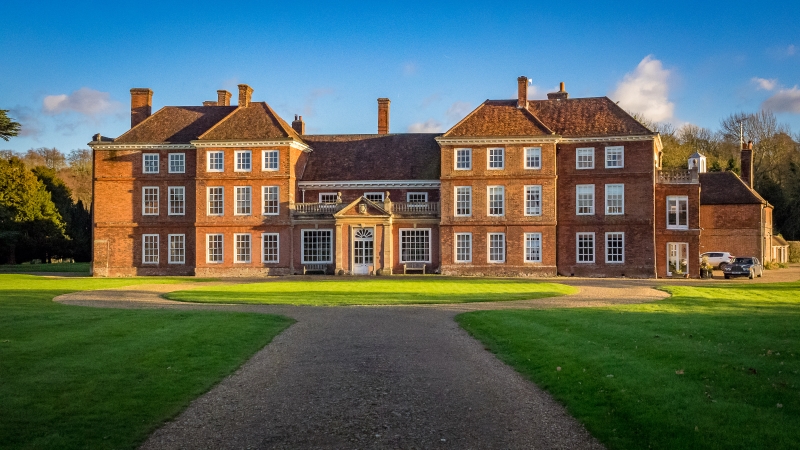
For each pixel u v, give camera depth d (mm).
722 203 62750
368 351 16875
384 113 58594
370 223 49750
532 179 48688
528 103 52688
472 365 15062
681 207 48719
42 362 14508
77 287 37375
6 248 70812
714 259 58250
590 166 49031
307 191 53281
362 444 9875
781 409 10328
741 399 10867
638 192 48219
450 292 33438
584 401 11523
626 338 16578
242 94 53375
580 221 49062
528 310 24375
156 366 14500
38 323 20234
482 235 49125
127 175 53188
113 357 15172
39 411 11117
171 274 52656
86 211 87938
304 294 32406
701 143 96812
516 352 16016
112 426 10523
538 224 48500
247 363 15477
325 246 50688
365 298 30328
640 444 9406
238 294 32469
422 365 15125
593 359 14203
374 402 12062
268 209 51125
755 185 84500
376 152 55250
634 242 48219
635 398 11164
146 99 56031
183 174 52906
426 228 50281
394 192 52812
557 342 16594
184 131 53750
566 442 9820
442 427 10602
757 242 61781
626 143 48500
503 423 10750
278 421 11000
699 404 10625
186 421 11008
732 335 16703
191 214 52656
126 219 53062
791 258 75438
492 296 31172
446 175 49594
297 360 15797
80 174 108312
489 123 49875
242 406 11867
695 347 14969
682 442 9227
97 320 21141
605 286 37844
